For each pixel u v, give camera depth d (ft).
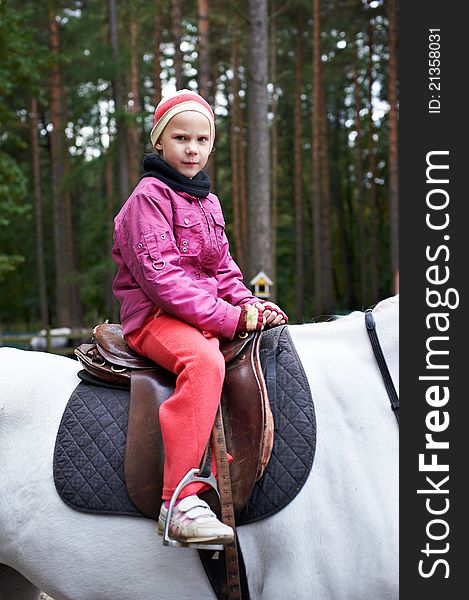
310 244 93.76
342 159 94.68
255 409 6.00
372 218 70.33
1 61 38.75
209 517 5.63
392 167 50.67
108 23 47.93
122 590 6.20
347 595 5.84
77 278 55.83
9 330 95.30
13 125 44.86
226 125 84.02
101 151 51.83
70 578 6.24
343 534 5.83
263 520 5.92
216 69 71.36
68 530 6.18
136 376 6.39
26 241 89.15
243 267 62.80
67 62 42.34
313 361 6.49
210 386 5.90
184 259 6.32
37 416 6.65
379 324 6.64
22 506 6.35
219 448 5.93
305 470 5.90
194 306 6.03
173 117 6.36
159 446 6.06
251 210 31.32
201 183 6.46
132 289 6.47
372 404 6.22
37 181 75.25
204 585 6.12
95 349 6.84
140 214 6.15
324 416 6.14
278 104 85.61
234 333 6.23
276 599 5.85
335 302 93.61
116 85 44.80
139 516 6.07
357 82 69.10
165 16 57.31
